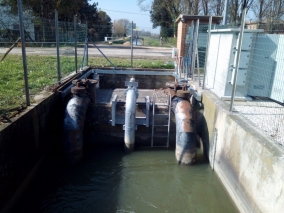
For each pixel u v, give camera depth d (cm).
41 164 660
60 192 596
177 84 834
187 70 1109
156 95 1165
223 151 629
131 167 707
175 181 652
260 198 453
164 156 770
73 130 700
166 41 3234
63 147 703
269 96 752
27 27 1073
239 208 530
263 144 454
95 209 543
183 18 1209
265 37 725
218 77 825
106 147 824
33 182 607
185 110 748
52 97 738
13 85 803
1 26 1042
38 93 742
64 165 704
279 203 397
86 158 749
